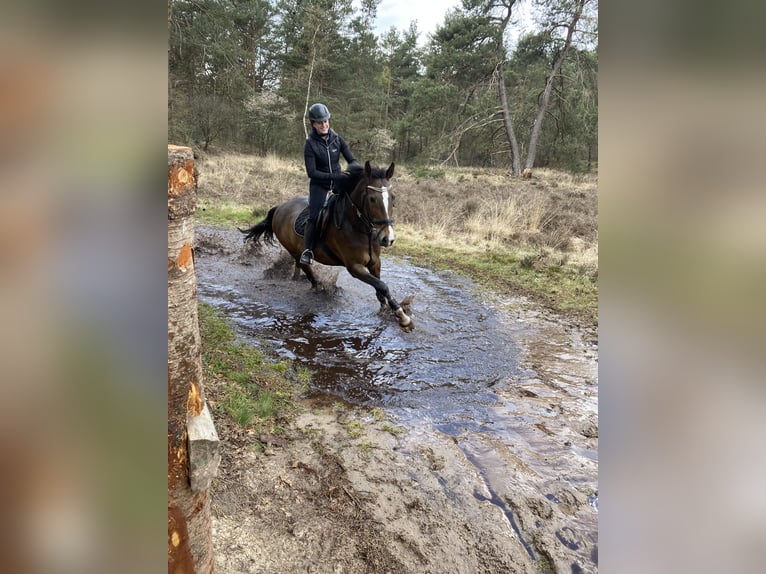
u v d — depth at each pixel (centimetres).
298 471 262
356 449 289
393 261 778
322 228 507
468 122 2469
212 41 2005
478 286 661
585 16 1938
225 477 247
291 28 2589
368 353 436
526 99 2345
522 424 333
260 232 668
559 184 1670
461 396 369
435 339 477
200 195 1217
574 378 407
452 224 1020
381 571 204
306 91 2602
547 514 246
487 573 209
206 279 638
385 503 245
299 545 212
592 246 865
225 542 206
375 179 448
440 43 2373
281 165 1830
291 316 520
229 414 304
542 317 553
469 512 244
